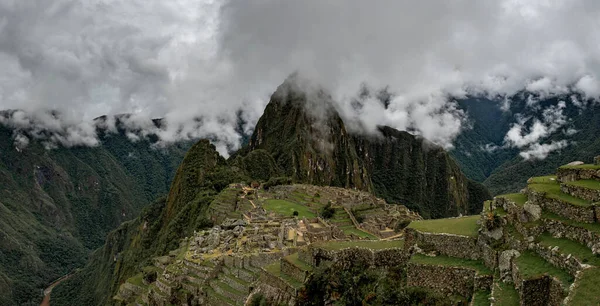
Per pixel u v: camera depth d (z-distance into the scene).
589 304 17.39
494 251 24.69
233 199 145.62
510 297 21.67
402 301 26.53
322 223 91.50
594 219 21.95
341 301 29.23
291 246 55.22
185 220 159.50
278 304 31.80
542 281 20.91
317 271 31.19
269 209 124.19
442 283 25.84
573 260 20.47
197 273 57.88
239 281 48.91
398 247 31.05
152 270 84.12
